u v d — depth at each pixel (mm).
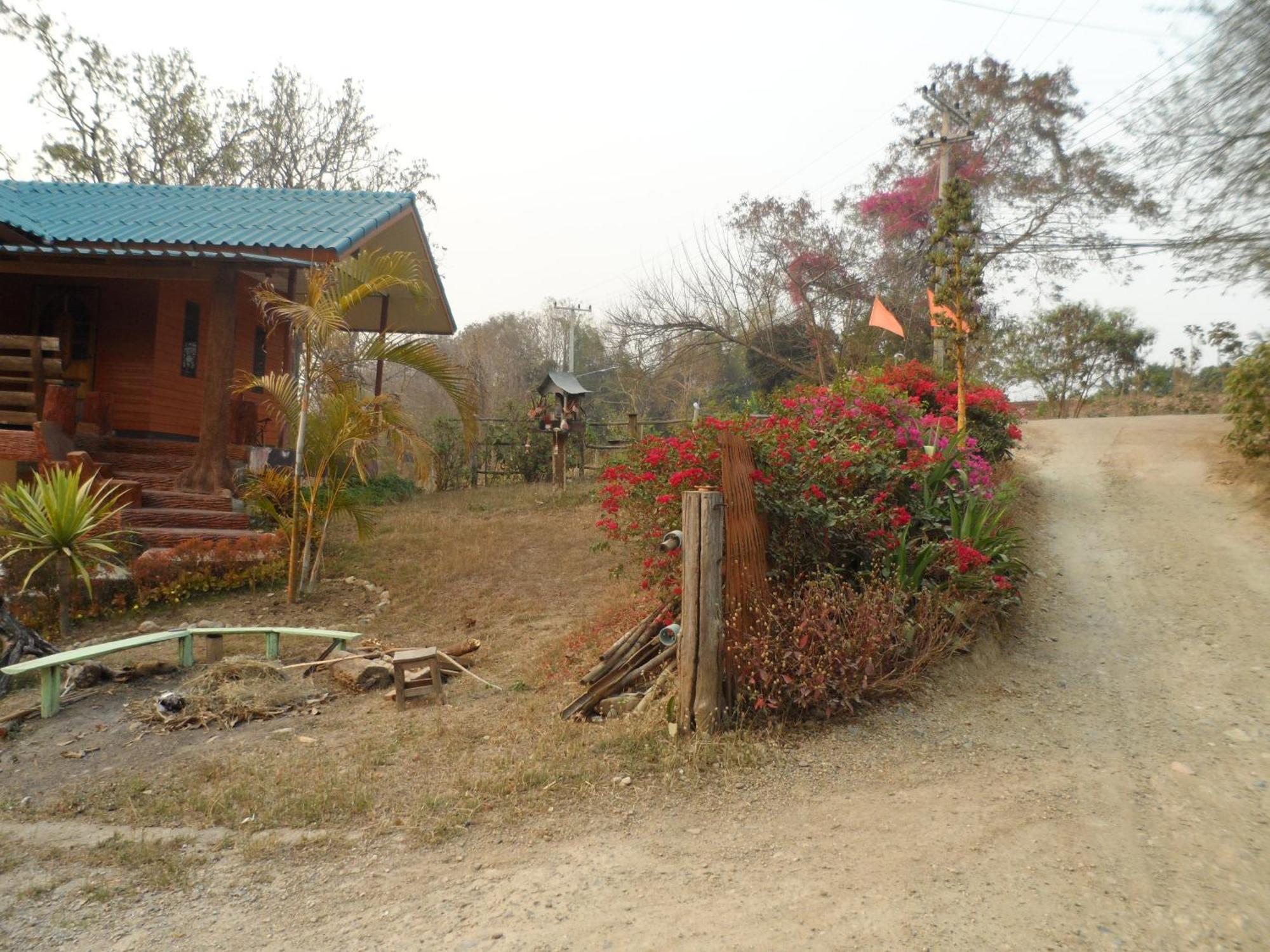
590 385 45375
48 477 9227
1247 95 9641
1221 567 8359
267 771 5164
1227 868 3592
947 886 3516
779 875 3680
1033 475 12953
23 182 15039
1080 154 23156
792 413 8375
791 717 5496
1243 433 11367
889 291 25531
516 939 3285
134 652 8070
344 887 3777
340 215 12688
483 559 10930
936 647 6086
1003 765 4820
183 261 11477
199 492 11016
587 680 6133
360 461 10469
